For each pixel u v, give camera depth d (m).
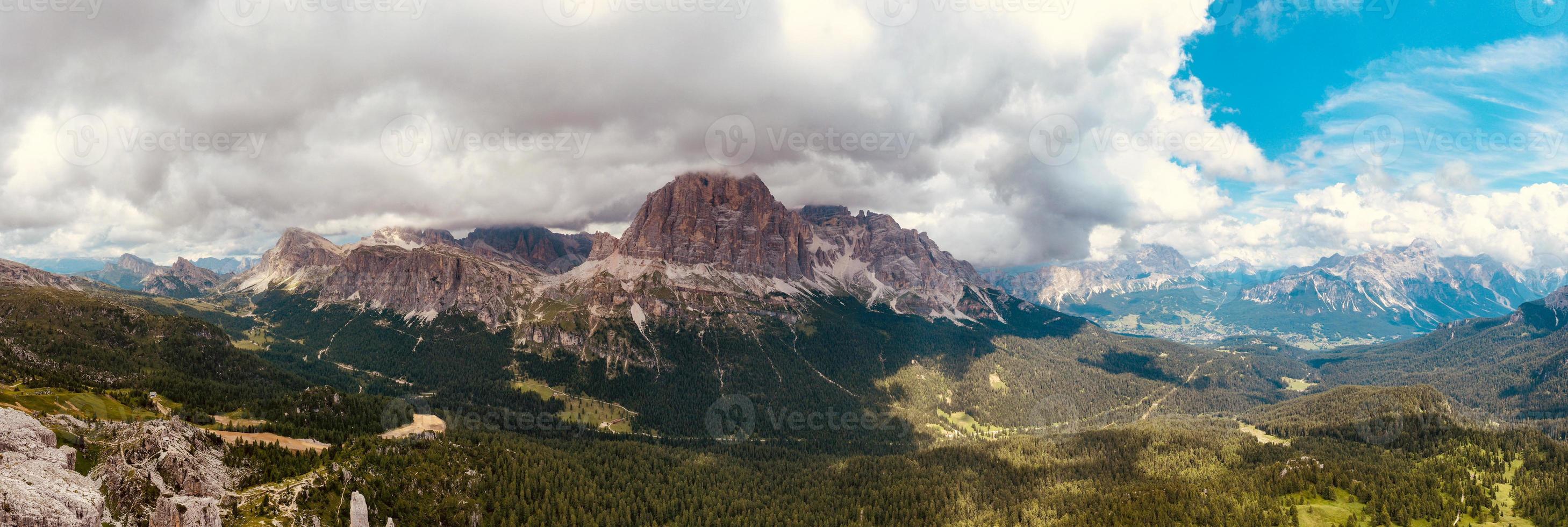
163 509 140.75
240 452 182.38
